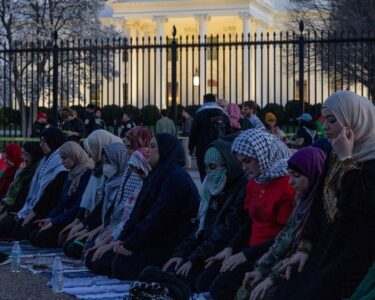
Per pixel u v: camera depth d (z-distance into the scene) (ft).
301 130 47.75
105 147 29.78
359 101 17.47
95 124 66.85
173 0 158.92
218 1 157.58
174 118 65.26
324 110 17.61
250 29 156.56
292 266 18.25
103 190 30.78
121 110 78.38
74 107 77.46
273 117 52.29
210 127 44.75
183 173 25.79
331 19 93.81
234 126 50.26
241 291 19.95
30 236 33.94
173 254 24.57
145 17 160.76
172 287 12.19
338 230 17.33
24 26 107.96
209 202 24.18
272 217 21.11
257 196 21.50
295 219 19.30
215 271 22.49
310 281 17.22
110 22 160.97
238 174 23.61
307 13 114.52
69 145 33.35
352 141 17.29
